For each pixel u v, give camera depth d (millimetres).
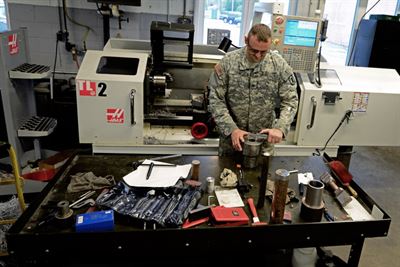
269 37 1677
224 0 3869
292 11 3908
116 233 1117
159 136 2320
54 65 3768
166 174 1483
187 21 3807
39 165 2637
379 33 3891
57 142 3301
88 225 1115
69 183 1441
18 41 2635
